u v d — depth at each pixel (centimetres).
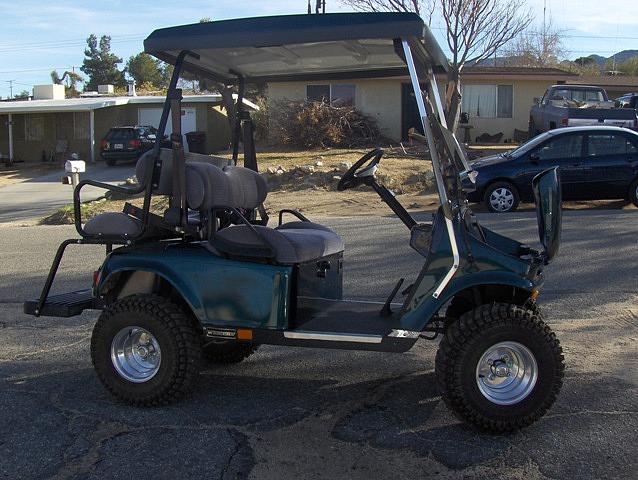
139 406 480
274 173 1833
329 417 464
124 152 2838
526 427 438
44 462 403
